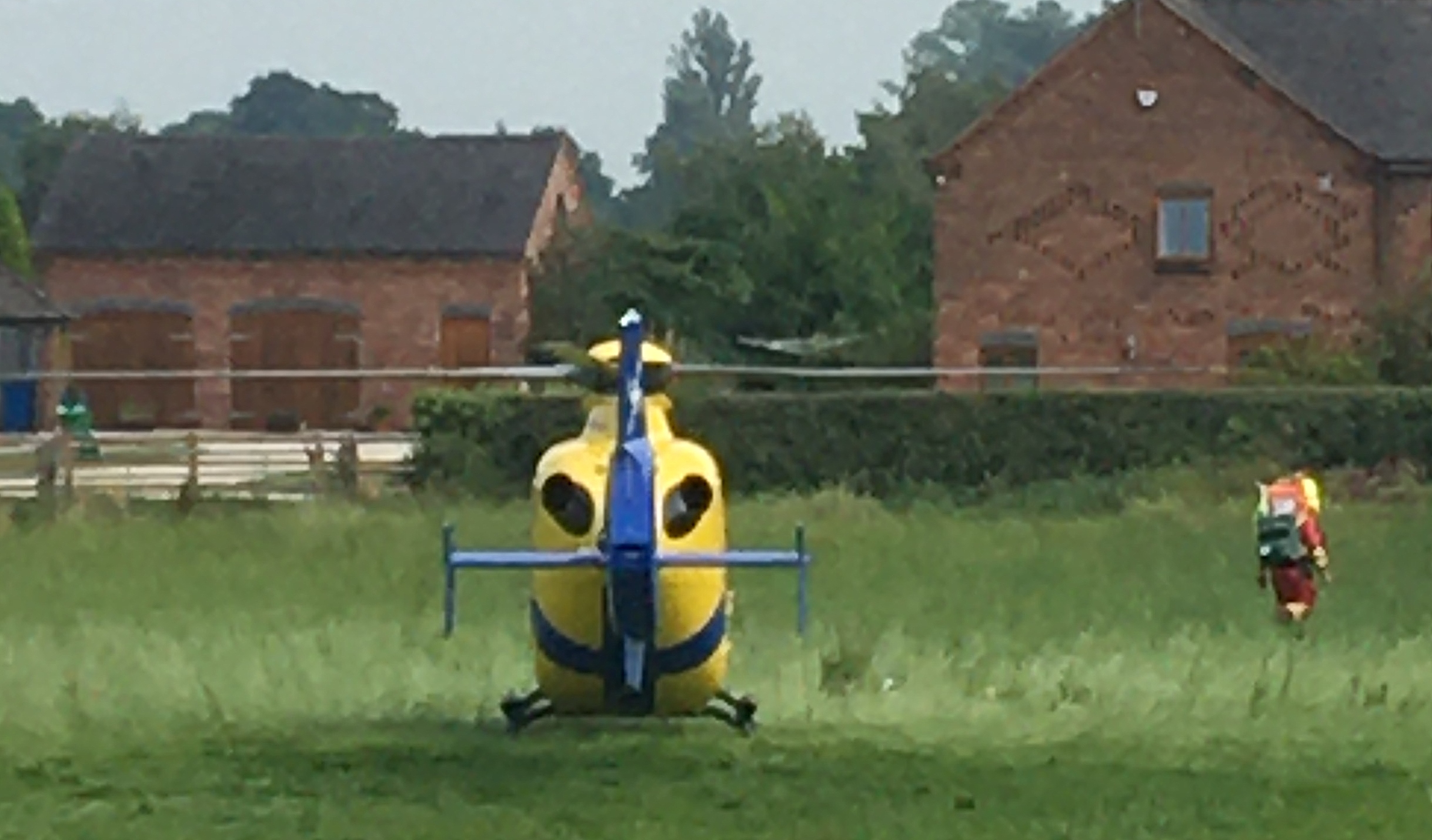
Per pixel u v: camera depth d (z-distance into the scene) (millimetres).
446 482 48688
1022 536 38219
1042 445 49938
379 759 17484
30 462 53781
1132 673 21922
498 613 26406
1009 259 65125
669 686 18328
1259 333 64625
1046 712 19766
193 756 17609
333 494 46156
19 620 26203
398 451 56844
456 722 19266
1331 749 18188
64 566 32562
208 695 19953
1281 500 27172
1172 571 32312
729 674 21562
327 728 18859
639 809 15781
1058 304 65125
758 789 16469
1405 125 65188
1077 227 64938
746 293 75188
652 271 75812
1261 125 64438
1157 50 64500
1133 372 50875
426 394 49312
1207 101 64500
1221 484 47562
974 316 65312
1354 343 57812
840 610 27156
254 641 23844
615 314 76062
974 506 46781
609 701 18484
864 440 49719
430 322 77688
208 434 73938
